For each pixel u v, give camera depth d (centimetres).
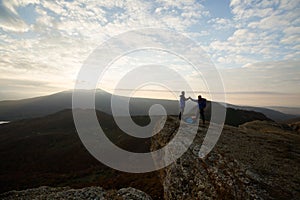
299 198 1011
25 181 4941
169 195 1683
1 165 6681
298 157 1551
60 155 7356
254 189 1108
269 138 2109
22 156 7506
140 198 1884
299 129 4950
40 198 1866
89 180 4281
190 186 1496
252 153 1592
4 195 2030
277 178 1212
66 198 1823
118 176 3266
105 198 1828
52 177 5075
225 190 1214
